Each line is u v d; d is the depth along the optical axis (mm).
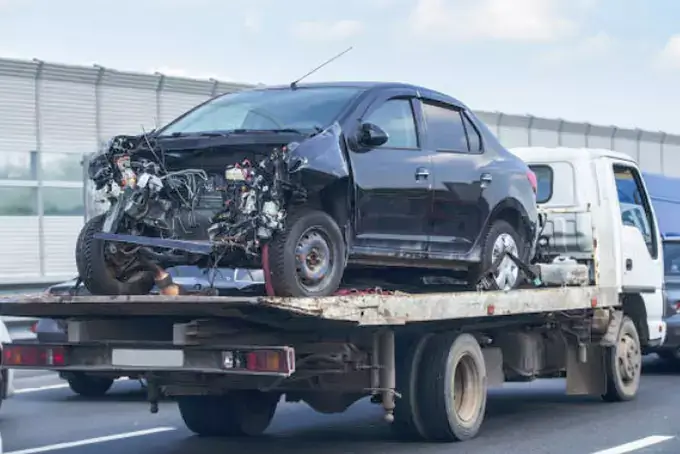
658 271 15039
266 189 8789
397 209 10117
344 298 8750
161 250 9172
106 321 9328
